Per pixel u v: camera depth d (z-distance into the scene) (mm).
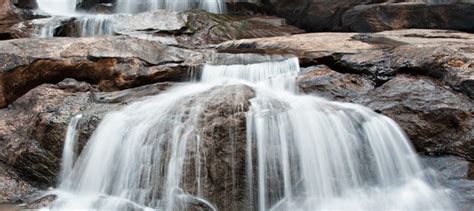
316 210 5234
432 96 6117
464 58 6406
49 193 5793
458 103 5977
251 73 7309
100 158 5785
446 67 6398
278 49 8203
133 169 5570
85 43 7473
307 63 7539
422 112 6020
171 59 7562
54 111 6391
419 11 10500
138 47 7574
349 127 5809
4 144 6332
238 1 12820
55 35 9914
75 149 5945
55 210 5258
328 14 11531
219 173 5352
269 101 6070
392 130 5945
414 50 6922
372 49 7496
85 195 5656
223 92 6121
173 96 6465
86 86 7125
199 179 5316
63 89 6973
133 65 7305
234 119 5531
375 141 5816
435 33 9023
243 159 5422
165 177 5398
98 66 7227
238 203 5340
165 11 10836
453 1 10281
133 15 10578
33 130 6242
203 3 12922
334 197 5480
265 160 5453
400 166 5809
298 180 5480
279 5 12383
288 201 5387
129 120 5918
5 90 6914
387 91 6426
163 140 5535
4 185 5848
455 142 5848
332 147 5660
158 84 7188
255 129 5523
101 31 10180
